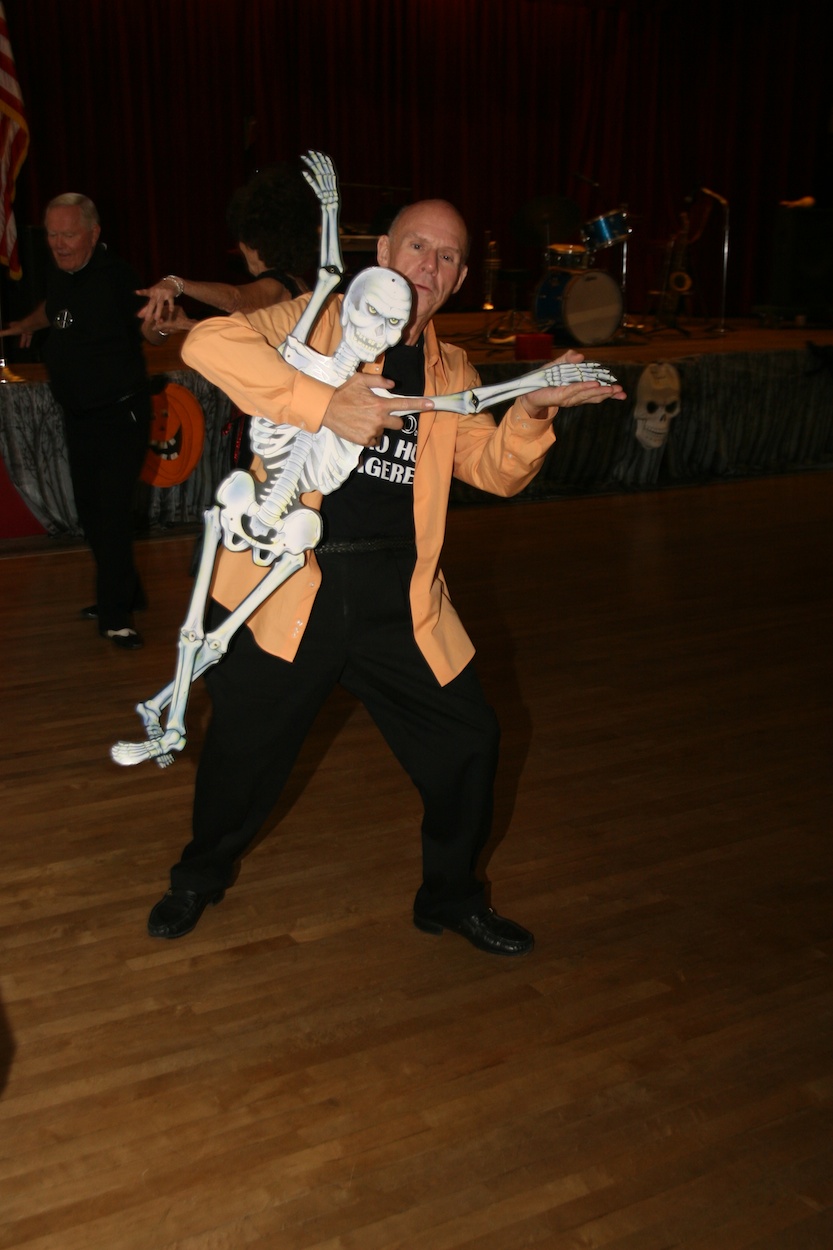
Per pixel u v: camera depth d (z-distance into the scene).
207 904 2.36
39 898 2.40
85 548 5.29
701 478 7.21
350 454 1.77
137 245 9.56
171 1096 1.83
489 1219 1.59
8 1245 1.54
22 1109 1.79
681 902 2.43
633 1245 1.56
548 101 11.24
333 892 2.45
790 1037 2.00
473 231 11.10
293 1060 1.92
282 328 1.85
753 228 11.61
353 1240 1.56
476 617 4.38
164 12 9.34
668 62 11.59
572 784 2.99
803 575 5.05
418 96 10.61
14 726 3.29
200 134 9.70
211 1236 1.56
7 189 5.86
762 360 7.35
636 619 4.39
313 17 9.95
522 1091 1.85
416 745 2.07
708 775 3.06
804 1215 1.61
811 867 2.59
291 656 1.95
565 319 8.09
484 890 2.35
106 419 3.81
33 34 8.82
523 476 1.91
